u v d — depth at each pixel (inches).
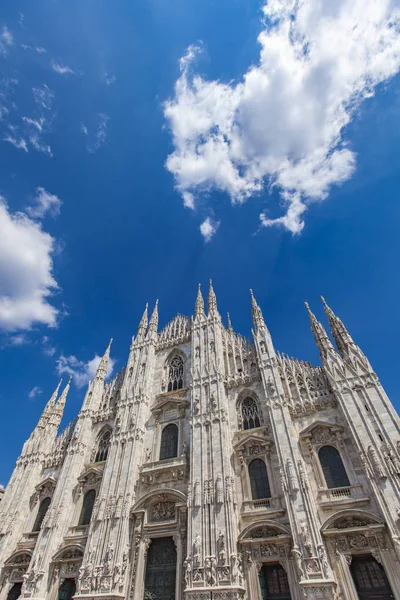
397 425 1240.8
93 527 1509.6
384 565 1031.6
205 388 1763.0
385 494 1117.7
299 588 1093.1
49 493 1862.7
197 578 1189.7
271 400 1530.5
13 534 1731.1
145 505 1507.1
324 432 1385.3
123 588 1323.8
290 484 1253.1
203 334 2052.2
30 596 1414.9
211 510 1321.4
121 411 1939.0
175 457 1644.9
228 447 1510.8
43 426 2230.6
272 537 1193.4
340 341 1648.6
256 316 1942.7
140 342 2340.1
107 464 1717.5
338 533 1117.1
